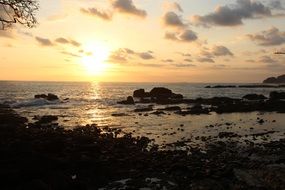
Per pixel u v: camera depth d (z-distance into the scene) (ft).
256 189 55.57
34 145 70.90
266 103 205.67
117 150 80.79
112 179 62.13
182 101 246.06
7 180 54.65
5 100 235.40
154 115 166.61
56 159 63.67
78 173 62.85
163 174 64.44
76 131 108.68
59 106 212.02
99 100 261.24
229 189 55.83
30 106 208.33
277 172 65.05
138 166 68.74
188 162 71.31
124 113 173.68
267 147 89.97
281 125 135.85
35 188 51.96
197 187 56.75
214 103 228.43
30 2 87.86
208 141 98.94
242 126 131.75
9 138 77.56
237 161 72.69
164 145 92.32
